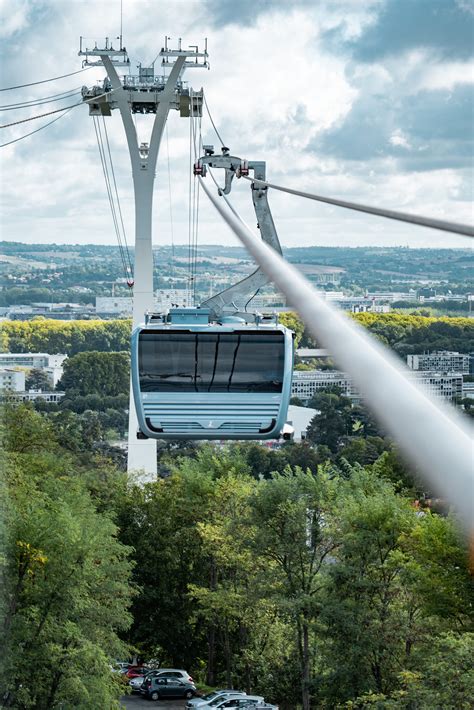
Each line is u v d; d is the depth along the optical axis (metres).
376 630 73.19
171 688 95.75
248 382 34.31
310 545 85.69
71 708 67.50
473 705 57.94
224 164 57.75
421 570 72.06
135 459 137.25
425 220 8.31
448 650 61.12
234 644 102.44
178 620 104.12
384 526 77.44
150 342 34.59
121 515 106.31
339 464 194.88
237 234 17.14
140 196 150.50
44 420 116.94
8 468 84.00
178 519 105.38
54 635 67.94
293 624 82.94
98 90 147.88
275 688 91.44
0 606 67.38
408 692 61.12
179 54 147.25
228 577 102.38
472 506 3.31
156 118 148.62
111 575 77.31
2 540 68.94
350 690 74.38
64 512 71.88
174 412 34.12
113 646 74.12
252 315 39.56
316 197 21.88
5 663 66.12
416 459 3.48
